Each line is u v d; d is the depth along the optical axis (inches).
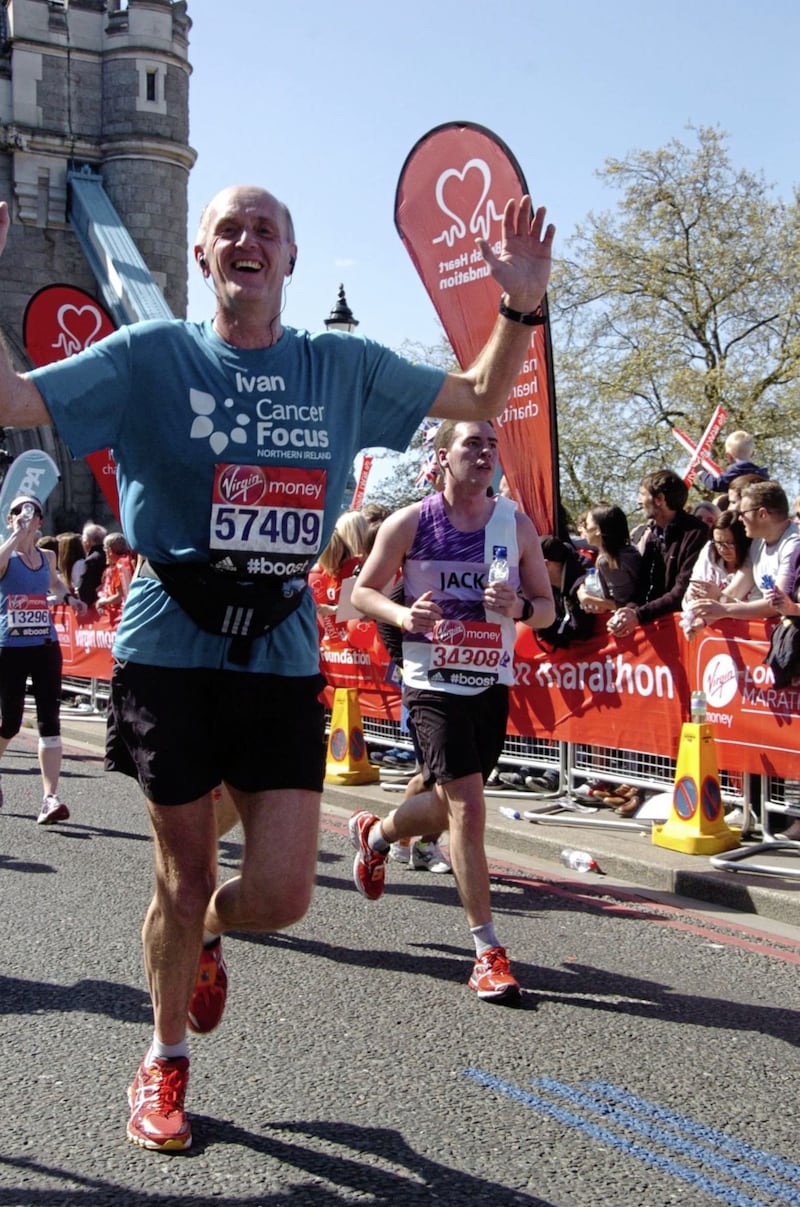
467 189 303.0
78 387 104.5
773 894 206.4
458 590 175.0
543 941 190.7
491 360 114.7
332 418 111.8
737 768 237.3
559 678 274.5
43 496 495.8
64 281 1211.9
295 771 110.6
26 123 1189.1
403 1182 111.0
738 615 228.7
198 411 107.4
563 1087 133.5
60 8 1197.7
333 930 194.5
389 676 326.0
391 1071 136.9
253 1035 147.6
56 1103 127.0
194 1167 113.0
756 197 1074.1
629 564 258.2
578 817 269.4
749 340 1073.5
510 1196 109.0
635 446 1061.8
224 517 108.0
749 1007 161.2
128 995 160.4
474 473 172.2
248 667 110.1
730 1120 126.2
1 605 273.9
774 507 230.1
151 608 111.8
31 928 190.7
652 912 209.9
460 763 167.8
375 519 322.3
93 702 488.1
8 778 347.9
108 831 271.1
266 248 106.7
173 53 1222.3
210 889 112.3
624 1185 111.7
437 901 213.6
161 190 1218.6
